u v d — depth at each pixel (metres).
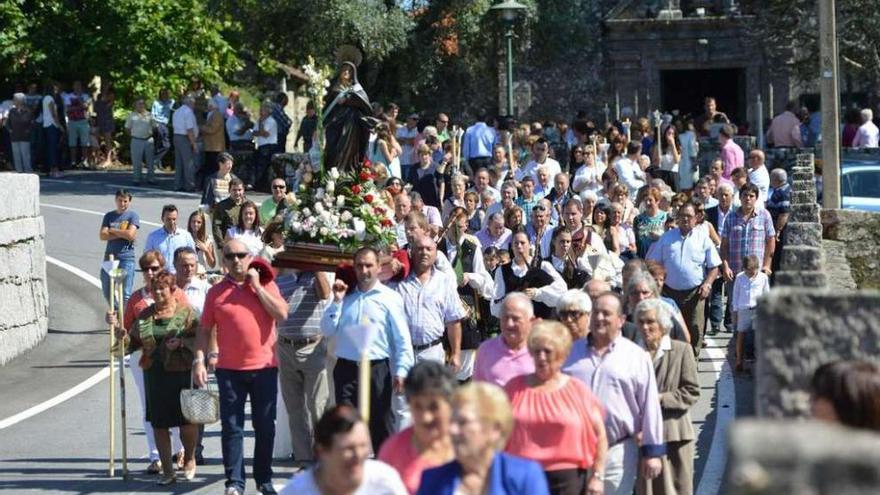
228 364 14.86
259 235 22.34
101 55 54.91
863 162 31.97
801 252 12.00
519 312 12.30
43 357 25.02
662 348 12.73
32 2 54.81
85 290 30.39
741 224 24.17
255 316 14.91
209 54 56.94
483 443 8.30
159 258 16.20
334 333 15.20
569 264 20.11
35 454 17.73
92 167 51.91
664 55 62.00
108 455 17.67
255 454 15.02
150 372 15.74
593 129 38.88
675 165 38.28
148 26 54.97
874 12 49.59
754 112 61.25
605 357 11.80
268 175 44.47
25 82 55.12
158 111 50.12
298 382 16.25
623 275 16.42
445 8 54.41
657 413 11.77
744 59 61.34
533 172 31.86
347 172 19.92
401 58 55.16
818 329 7.37
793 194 19.62
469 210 26.61
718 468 15.88
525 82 63.03
